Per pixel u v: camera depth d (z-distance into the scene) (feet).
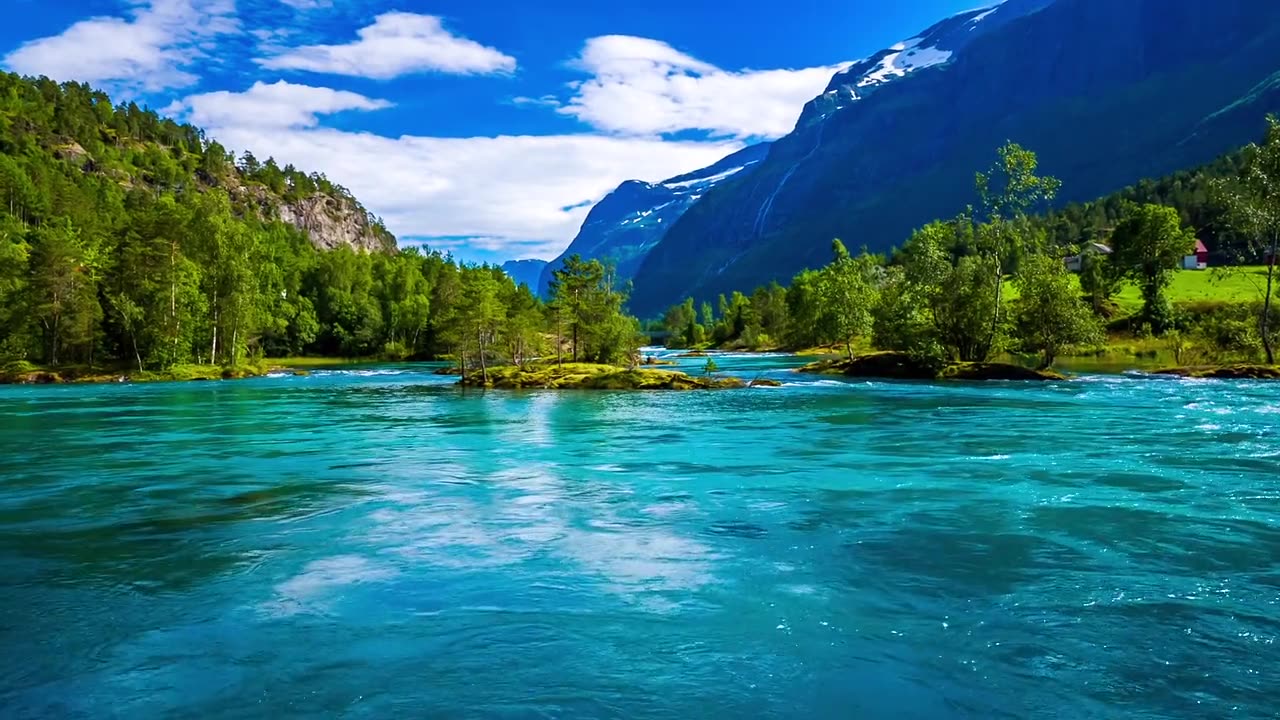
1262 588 30.14
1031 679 22.70
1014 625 26.81
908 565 33.94
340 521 44.16
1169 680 22.45
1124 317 273.75
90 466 64.80
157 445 78.48
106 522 44.29
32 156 589.32
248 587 32.32
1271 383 133.90
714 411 109.60
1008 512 43.32
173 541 39.96
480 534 40.91
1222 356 175.52
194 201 266.36
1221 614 27.48
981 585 31.12
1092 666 23.47
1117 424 82.02
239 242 259.19
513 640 26.23
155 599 30.94
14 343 229.45
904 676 23.06
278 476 59.36
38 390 177.47
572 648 25.49
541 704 21.54
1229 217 172.35
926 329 187.52
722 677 23.16
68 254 236.63
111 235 278.05
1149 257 277.64
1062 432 76.89
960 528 40.06
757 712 20.95
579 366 202.08
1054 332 176.65
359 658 24.91
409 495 51.57
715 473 58.54
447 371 251.80
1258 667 23.21
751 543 38.19
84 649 25.89
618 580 32.65
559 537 40.01
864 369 187.93
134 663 24.72
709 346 527.81
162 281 232.12
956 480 53.31
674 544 38.27
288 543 39.40
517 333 229.66
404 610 29.35
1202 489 48.47
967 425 85.20
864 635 26.23
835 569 33.63
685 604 29.53
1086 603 28.78
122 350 248.93
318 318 438.40
